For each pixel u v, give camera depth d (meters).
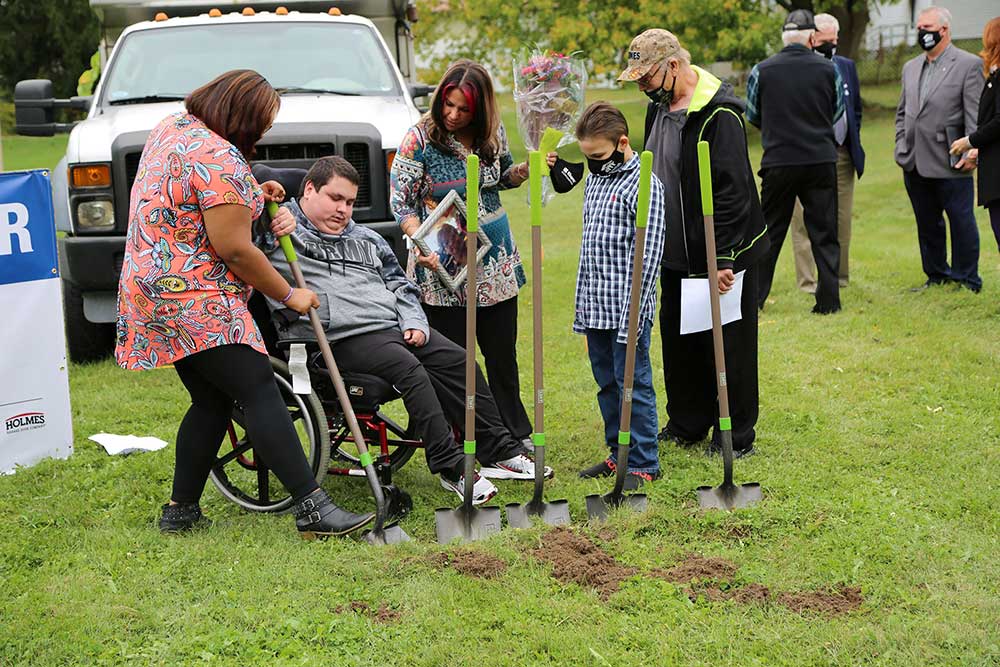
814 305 8.38
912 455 5.10
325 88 7.79
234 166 3.96
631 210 4.64
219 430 4.38
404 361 4.53
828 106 7.81
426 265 4.82
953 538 4.17
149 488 4.92
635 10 22.45
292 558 4.12
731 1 21.98
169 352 4.07
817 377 6.41
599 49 22.20
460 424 4.86
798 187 7.90
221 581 3.94
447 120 4.81
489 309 5.16
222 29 8.23
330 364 4.27
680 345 5.25
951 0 29.08
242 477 5.09
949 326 7.48
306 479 4.28
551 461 5.31
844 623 3.56
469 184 4.17
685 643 3.45
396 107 7.42
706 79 4.80
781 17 23.67
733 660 3.35
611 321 4.75
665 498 4.59
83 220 6.96
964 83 8.00
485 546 4.16
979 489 4.64
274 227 4.23
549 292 9.54
